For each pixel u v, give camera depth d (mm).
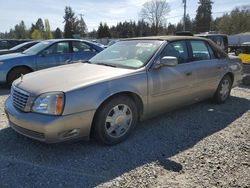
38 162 3561
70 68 4496
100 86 3824
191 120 5180
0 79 8094
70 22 82812
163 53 4715
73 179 3201
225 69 6148
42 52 8555
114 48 5223
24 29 80500
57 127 3486
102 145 4031
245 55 9430
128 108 4188
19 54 8680
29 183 3117
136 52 4809
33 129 3570
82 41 9273
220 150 3973
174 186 3094
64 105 3514
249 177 3305
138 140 4258
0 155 3713
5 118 5141
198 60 5449
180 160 3668
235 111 5816
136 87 4199
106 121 3939
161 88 4574
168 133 4555
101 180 3191
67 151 3846
